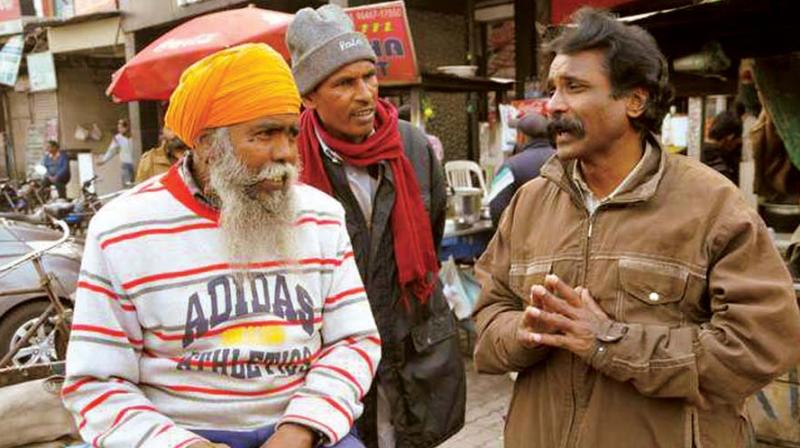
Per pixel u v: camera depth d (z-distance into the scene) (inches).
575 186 66.0
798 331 57.6
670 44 149.6
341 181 86.5
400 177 88.9
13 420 82.4
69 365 54.2
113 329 54.5
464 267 216.8
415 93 225.5
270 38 198.2
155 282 54.4
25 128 657.0
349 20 87.6
